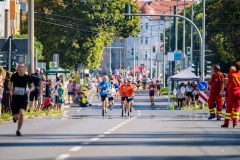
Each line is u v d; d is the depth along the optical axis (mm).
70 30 151125
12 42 62594
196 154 27984
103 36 153250
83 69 159000
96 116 71438
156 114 77438
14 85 38094
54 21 151625
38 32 152125
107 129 42906
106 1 153375
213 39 159875
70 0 152250
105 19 153375
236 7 132625
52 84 76000
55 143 32844
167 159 26109
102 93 73438
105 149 29812
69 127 45188
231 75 44750
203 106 89812
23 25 156125
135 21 157375
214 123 49906
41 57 131500
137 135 37812
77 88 111938
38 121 53562
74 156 27016
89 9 152000
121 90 72688
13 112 38250
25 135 38125
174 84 135625
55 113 72062
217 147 31062
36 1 152625
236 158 26625
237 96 44688
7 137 36781
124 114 76938
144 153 28203
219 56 160000
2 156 27484
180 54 118875
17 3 144125
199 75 93375
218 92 53781
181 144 32406
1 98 59594
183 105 100938
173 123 49906
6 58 64062
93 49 151750
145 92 183750
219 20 139000
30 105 66375
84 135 37812
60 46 151000
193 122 51188
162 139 35156
